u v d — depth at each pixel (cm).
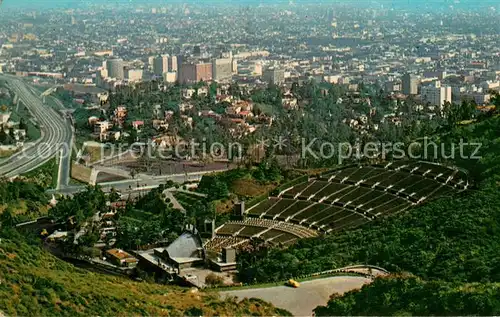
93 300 17838
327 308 18862
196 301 19312
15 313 16175
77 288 18425
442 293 18038
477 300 17438
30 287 17625
